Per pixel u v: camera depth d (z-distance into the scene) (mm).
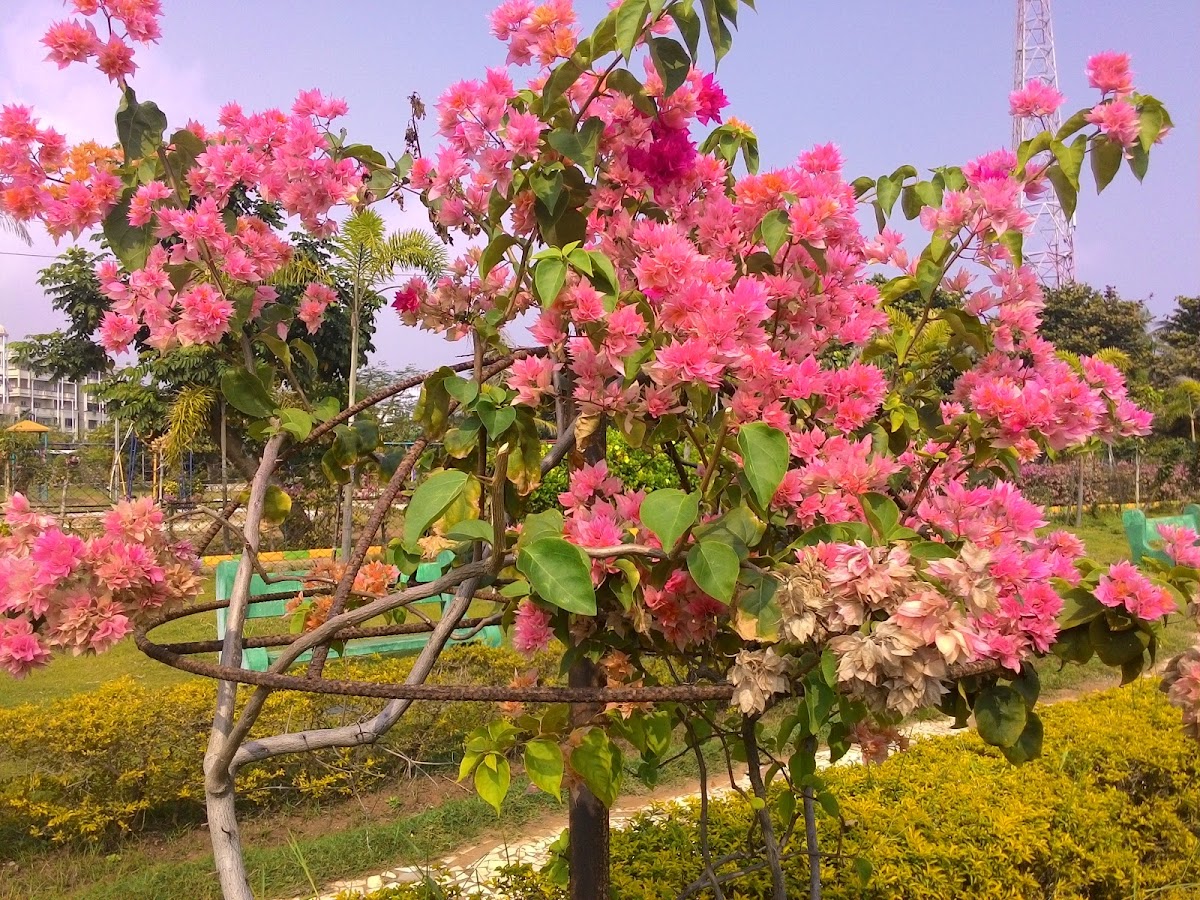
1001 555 1176
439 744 4688
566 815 4031
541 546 1157
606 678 1724
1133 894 2682
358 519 11375
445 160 1604
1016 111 1600
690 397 1203
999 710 1190
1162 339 32406
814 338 1616
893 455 1849
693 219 1617
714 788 4312
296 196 1848
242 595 1535
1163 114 1454
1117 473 18781
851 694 1118
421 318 1836
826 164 1737
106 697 4340
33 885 3467
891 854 2676
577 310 1223
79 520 1556
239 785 4047
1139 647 1248
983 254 1689
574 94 1583
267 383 1774
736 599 1218
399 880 3463
